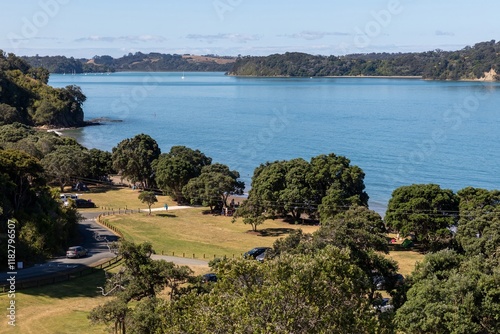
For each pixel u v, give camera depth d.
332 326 34.09
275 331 31.30
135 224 97.19
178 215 107.12
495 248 68.75
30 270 66.88
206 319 32.72
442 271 50.94
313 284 34.84
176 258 75.69
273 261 37.06
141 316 41.72
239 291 35.69
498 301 46.06
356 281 41.47
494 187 136.88
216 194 110.00
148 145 136.25
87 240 83.44
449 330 44.38
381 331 37.59
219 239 89.25
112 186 136.88
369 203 126.12
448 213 85.38
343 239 58.84
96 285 62.56
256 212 98.25
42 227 74.38
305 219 107.00
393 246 87.62
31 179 80.31
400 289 53.00
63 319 51.91
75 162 126.12
